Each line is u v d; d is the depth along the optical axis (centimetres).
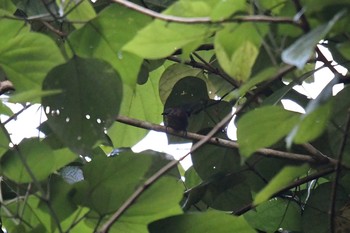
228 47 748
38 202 767
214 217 765
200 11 744
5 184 782
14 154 761
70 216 769
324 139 798
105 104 762
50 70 762
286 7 752
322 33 737
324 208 802
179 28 743
